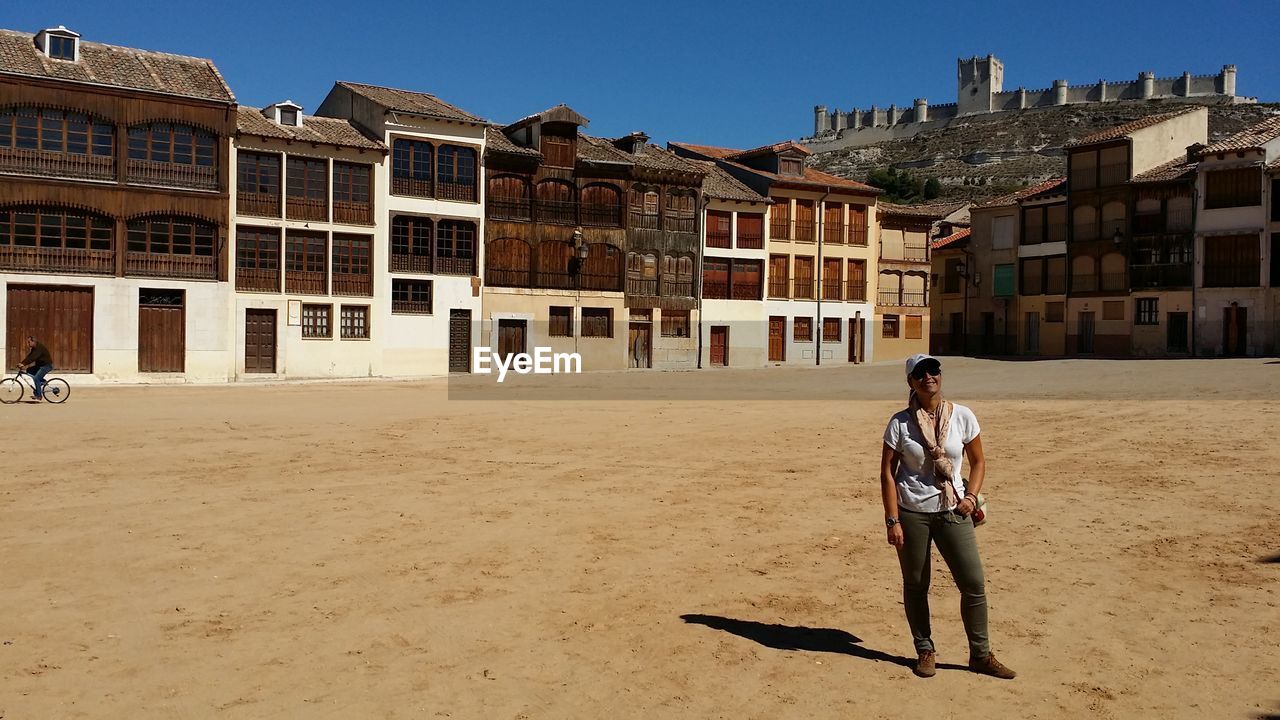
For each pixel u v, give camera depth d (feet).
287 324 142.20
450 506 43.75
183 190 132.57
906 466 23.44
